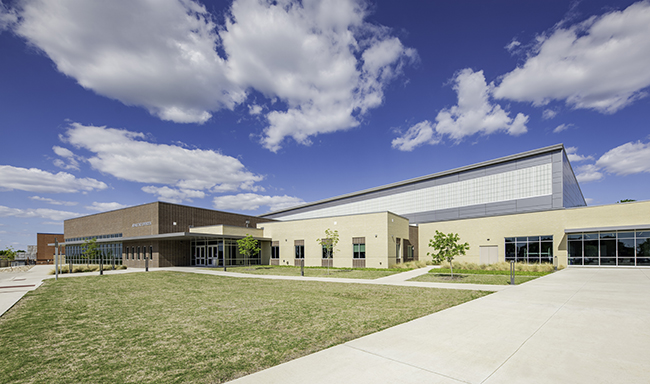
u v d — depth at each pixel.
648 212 24.64
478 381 4.31
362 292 14.15
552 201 35.53
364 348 5.82
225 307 10.86
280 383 4.36
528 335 6.46
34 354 6.21
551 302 10.12
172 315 9.69
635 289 12.85
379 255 30.75
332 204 61.28
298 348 6.21
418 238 39.03
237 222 47.03
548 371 4.62
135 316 9.65
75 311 10.55
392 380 4.38
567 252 27.89
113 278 22.56
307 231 36.12
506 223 31.64
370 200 54.78
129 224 40.44
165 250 36.47
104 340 7.12
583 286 13.95
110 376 5.05
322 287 16.20
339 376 4.55
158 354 6.07
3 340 7.23
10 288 17.77
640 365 4.81
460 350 5.60
